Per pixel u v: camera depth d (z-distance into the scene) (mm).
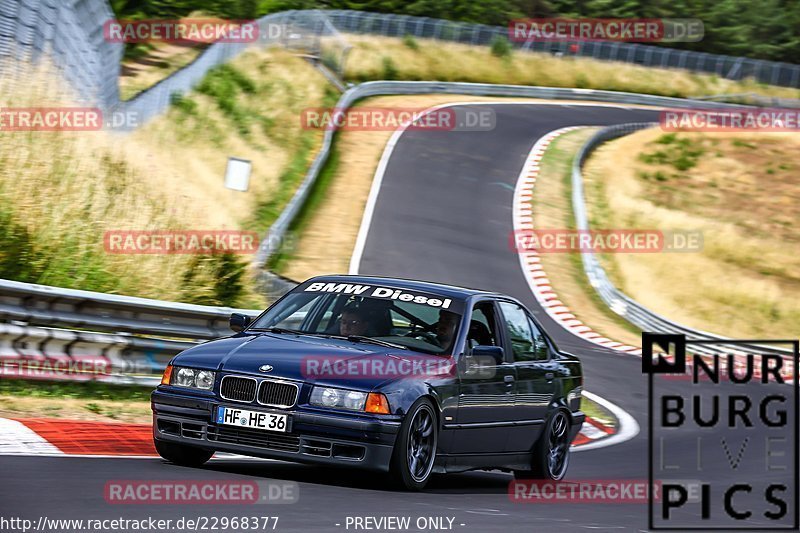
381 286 22391
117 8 111000
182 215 50969
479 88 152625
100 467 18562
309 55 119125
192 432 19266
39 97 47469
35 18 48688
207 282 45438
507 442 22828
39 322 28594
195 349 20406
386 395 18781
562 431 25391
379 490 19094
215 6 125875
